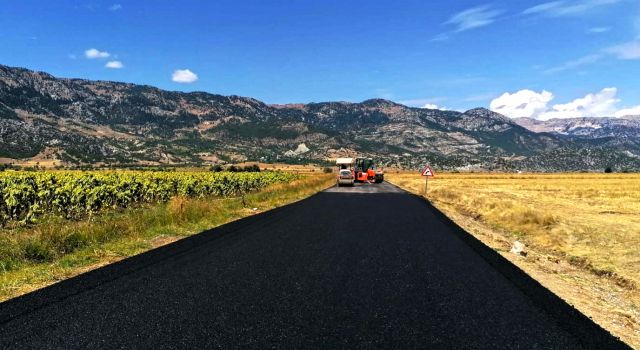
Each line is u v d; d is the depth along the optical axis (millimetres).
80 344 5082
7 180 24062
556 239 15836
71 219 19688
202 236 13367
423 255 10703
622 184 70812
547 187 60625
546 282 9102
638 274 10656
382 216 19562
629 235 15891
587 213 24438
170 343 5102
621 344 5441
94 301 6730
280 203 26578
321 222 17094
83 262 9805
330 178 75188
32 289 7672
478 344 5246
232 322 5816
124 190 26016
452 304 6793
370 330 5578
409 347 5078
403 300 6938
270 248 11383
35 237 11117
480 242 12883
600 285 9703
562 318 6301
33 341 5176
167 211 17000
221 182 37062
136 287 7539
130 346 5016
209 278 8195
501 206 25375
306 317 6035
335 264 9508
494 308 6645
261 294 7148
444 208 27016
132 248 11430
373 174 65562
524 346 5242
